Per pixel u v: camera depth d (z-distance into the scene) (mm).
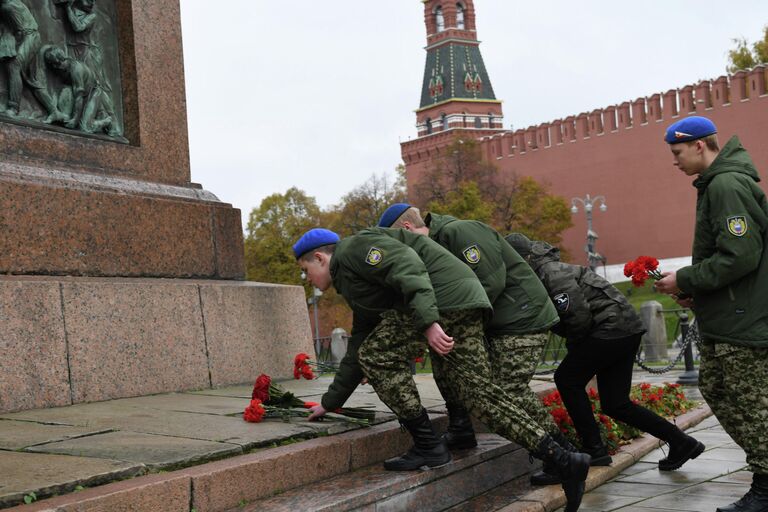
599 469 5695
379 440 4555
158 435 4254
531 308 4852
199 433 4312
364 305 4320
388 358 4328
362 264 4176
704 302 4445
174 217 6922
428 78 88375
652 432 5816
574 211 44344
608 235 58031
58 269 5953
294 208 58375
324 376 7555
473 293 4258
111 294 5887
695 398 10625
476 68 87250
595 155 58781
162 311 6238
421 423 4375
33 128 6246
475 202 49250
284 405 4902
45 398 5316
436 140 71938
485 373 4297
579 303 5395
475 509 4598
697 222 4562
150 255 6676
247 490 3705
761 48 52156
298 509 3611
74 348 5566
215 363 6566
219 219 7344
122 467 3492
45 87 6430
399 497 4141
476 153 55531
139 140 7062
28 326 5324
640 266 4891
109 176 6648
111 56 7070
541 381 7379
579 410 5727
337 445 4258
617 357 5621
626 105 57312
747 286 4305
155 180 7133
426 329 4008
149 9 7285
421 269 4074
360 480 4133
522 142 63031
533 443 4188
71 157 6438
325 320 53750
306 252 4500
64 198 6062
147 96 7164
